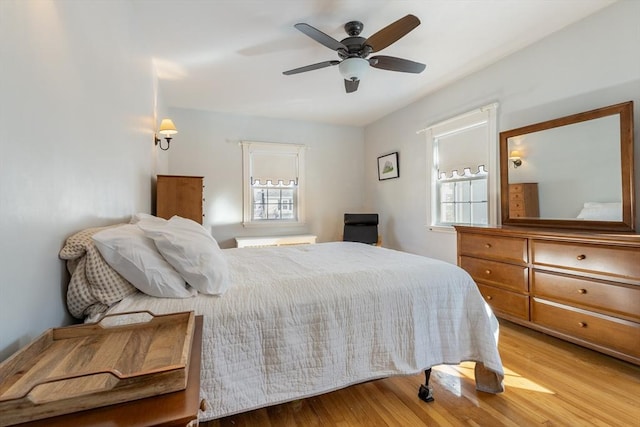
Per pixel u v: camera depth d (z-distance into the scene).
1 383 0.60
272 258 2.10
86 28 1.27
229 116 4.59
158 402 0.58
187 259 1.26
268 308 1.25
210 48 2.71
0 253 0.73
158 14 2.21
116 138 1.70
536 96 2.67
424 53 2.86
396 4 2.16
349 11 2.23
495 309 2.56
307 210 5.07
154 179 3.04
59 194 1.03
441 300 1.60
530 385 1.70
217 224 4.54
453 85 3.53
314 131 5.12
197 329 0.95
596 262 1.91
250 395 1.18
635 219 2.00
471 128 3.33
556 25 2.43
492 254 2.59
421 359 1.51
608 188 2.13
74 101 1.15
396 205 4.59
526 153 2.69
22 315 0.81
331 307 1.36
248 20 2.31
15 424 0.51
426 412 1.50
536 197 2.61
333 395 1.65
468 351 1.61
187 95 3.84
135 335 0.85
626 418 1.44
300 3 2.13
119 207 1.76
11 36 0.77
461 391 1.67
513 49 2.80
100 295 1.10
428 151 3.88
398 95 3.93
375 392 1.67
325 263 1.87
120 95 1.78
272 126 4.85
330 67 3.10
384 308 1.47
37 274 0.89
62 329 0.82
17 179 0.79
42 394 0.57
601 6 2.20
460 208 3.51
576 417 1.44
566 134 2.40
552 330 2.16
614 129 2.11
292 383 1.26
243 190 4.66
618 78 2.14
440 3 2.15
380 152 4.95
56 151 1.01
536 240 2.25
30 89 0.85
